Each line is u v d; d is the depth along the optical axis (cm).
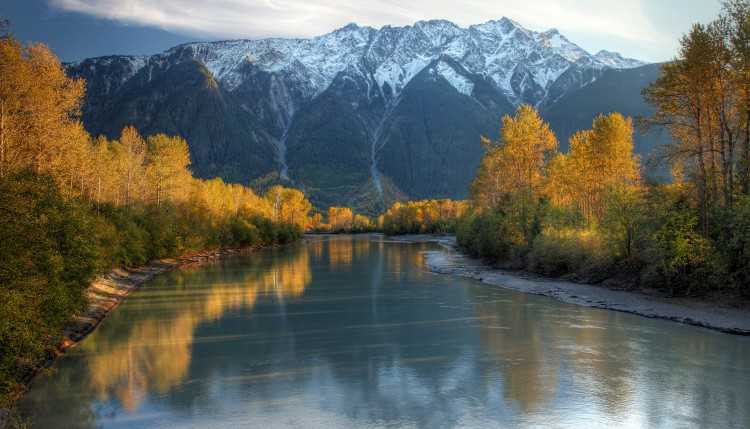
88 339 2925
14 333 1906
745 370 2225
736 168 3806
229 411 1869
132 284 5209
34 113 3569
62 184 3778
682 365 2308
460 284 5069
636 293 4062
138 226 6638
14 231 2012
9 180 2128
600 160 5872
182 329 3159
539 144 6825
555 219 5919
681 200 3872
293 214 16938
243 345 2767
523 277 5419
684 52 3738
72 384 2161
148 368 2377
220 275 6097
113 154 7512
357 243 14688
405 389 2067
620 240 4388
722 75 3609
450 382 2142
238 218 11312
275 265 7406
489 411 1838
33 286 2075
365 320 3366
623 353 2508
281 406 1909
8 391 1980
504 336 2889
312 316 3512
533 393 2002
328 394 2025
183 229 8194
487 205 8162
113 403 1953
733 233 3397
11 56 3388
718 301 3491
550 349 2606
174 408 1902
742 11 3531
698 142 3725
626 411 1819
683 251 3622
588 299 3997
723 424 1705
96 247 3306
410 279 5519
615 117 5741
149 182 7956
